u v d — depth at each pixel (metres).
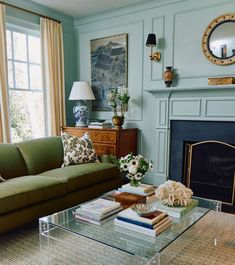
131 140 3.91
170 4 3.56
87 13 4.27
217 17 3.22
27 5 3.79
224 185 3.24
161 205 1.88
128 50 4.02
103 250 2.03
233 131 3.17
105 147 3.77
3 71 3.46
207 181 3.37
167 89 3.46
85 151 3.18
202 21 3.34
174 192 1.84
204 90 3.24
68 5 3.92
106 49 4.25
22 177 2.56
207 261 1.86
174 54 3.60
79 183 2.65
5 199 2.01
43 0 3.75
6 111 3.49
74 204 2.62
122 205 1.98
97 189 2.91
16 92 3.91
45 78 4.09
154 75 3.81
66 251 2.01
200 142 3.40
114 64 4.19
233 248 2.03
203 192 3.38
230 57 3.18
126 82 4.08
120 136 3.67
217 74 3.30
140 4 3.80
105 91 4.34
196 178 3.45
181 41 3.53
